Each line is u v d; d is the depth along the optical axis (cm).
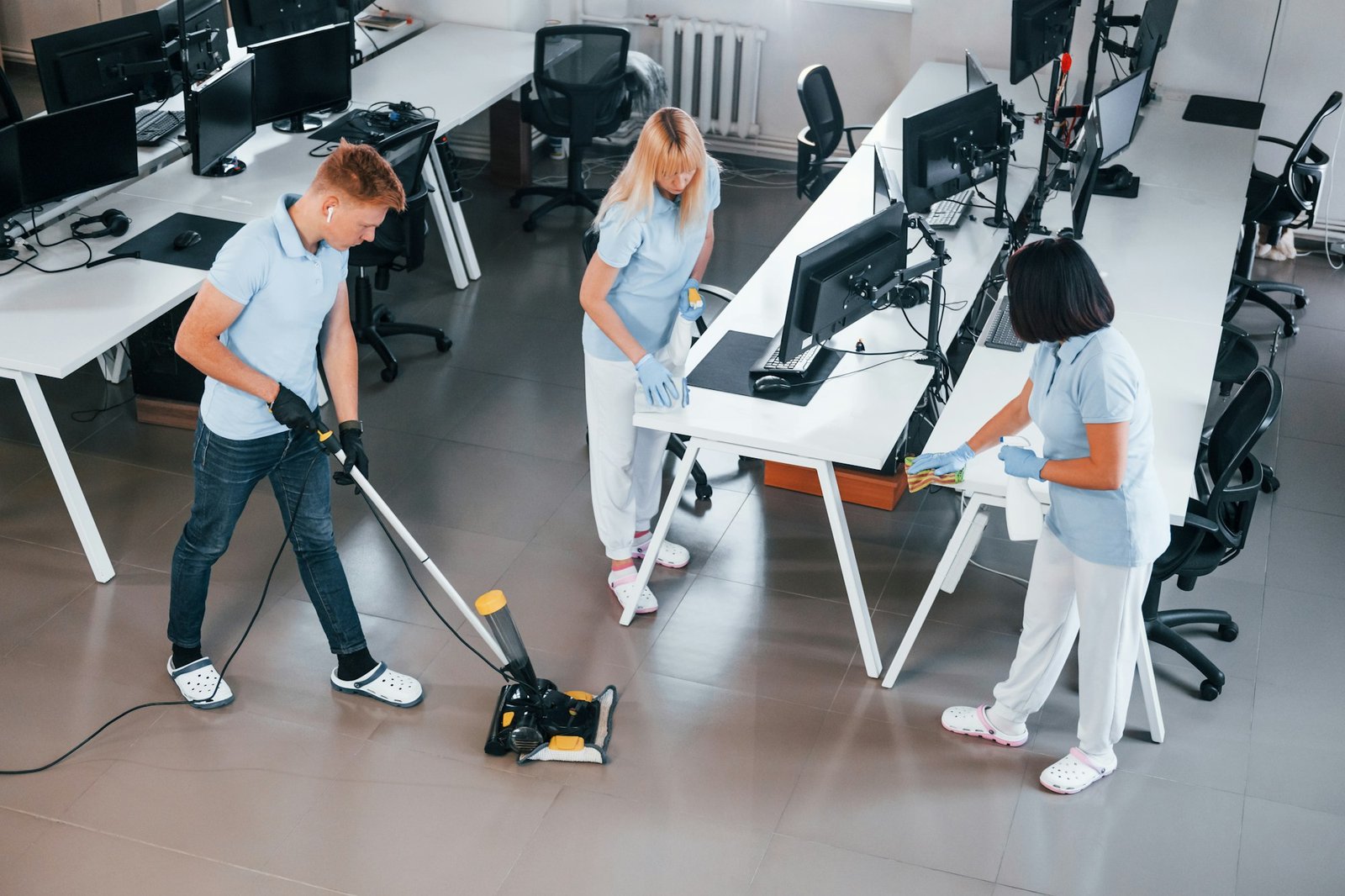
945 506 431
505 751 328
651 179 315
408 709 342
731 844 303
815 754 330
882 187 423
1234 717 345
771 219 645
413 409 478
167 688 346
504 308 554
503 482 438
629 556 380
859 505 431
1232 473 328
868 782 322
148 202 454
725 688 352
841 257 344
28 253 411
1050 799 318
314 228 287
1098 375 266
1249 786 323
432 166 536
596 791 318
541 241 618
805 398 348
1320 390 504
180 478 432
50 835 300
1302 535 418
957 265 435
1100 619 293
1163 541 287
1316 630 376
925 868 298
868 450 323
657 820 309
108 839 300
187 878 291
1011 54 496
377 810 311
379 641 365
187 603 332
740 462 453
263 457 310
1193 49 611
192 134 460
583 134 612
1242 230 550
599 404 353
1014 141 514
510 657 320
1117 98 473
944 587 360
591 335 345
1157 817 313
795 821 310
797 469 432
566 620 376
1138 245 456
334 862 296
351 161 279
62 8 732
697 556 406
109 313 376
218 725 335
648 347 348
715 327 388
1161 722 331
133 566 391
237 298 283
